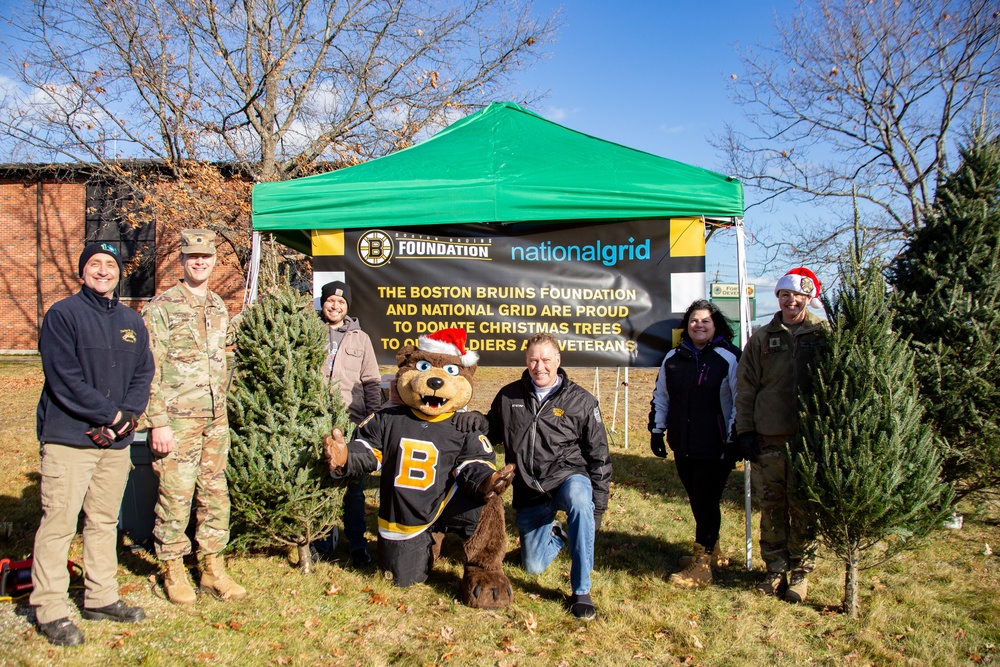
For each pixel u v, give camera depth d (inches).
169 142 654.5
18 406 486.3
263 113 706.2
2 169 941.8
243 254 675.4
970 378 178.7
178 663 129.6
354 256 209.6
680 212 194.4
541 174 198.5
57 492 131.0
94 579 141.5
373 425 167.2
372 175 205.3
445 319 208.4
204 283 155.5
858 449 140.9
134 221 714.8
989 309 178.9
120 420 133.3
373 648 139.3
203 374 151.4
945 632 147.9
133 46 628.4
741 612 157.3
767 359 162.6
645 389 615.8
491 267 207.2
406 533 165.2
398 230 208.7
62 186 965.2
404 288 208.8
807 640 145.3
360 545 184.2
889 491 139.5
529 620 151.6
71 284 974.4
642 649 141.9
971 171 187.2
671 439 178.9
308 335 169.6
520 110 251.6
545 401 168.4
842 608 157.6
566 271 205.2
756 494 168.2
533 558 177.2
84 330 129.3
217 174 658.2
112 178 732.0
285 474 160.9
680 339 199.6
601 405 519.5
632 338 203.2
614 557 195.0
